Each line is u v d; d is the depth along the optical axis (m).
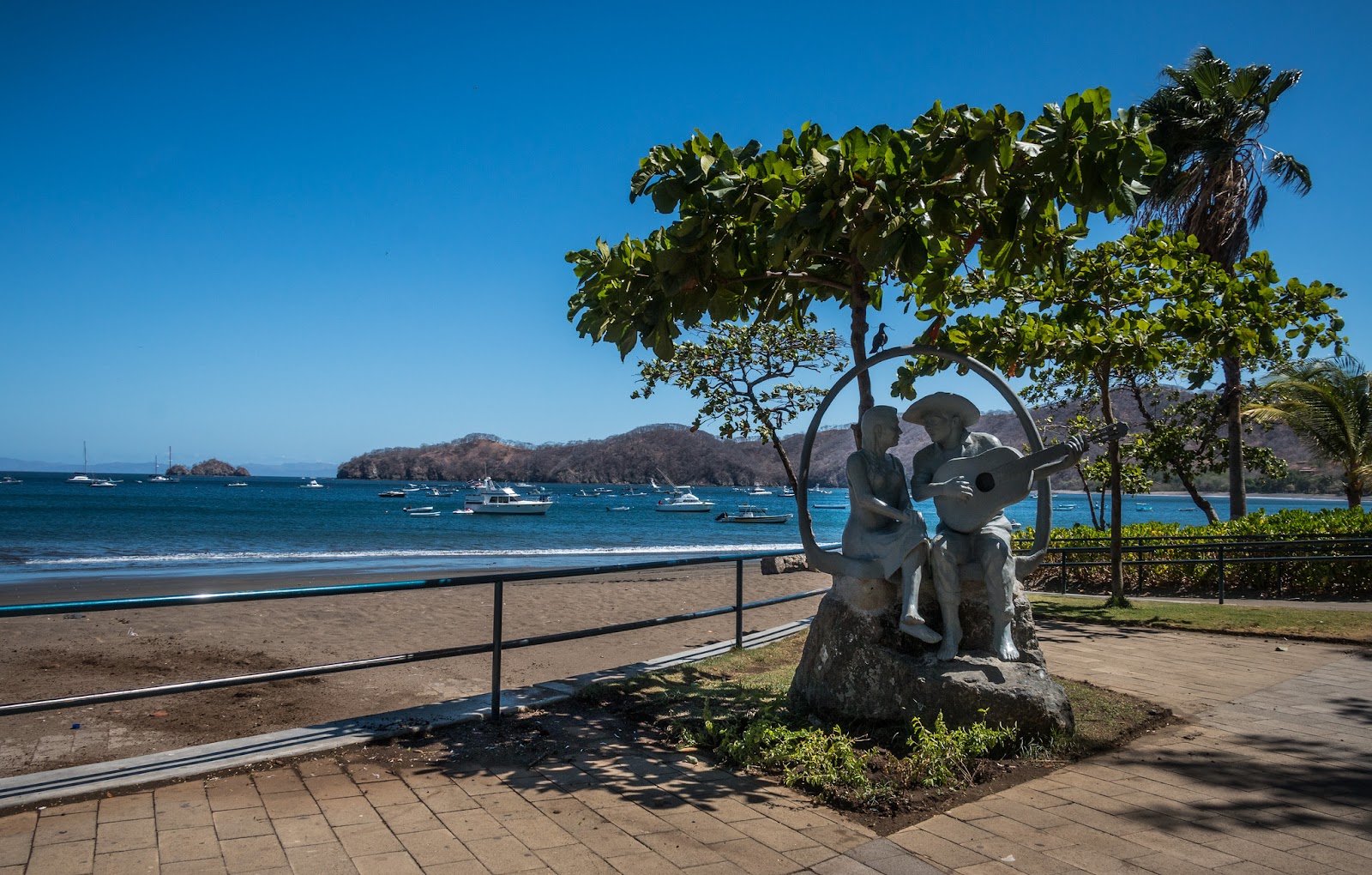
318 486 193.75
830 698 5.67
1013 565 5.62
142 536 46.00
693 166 5.64
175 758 4.80
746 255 6.02
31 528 50.31
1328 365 19.89
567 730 5.66
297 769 4.79
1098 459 17.38
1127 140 5.05
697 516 89.88
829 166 5.24
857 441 7.29
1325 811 4.30
